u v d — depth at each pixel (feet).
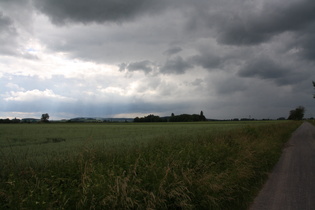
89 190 14.71
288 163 35.40
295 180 25.35
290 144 61.57
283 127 111.34
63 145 47.88
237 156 28.35
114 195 14.60
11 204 12.73
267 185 23.71
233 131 56.08
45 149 40.34
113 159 21.03
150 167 18.97
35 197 13.47
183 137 44.11
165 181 16.81
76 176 17.44
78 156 21.98
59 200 14.01
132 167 19.07
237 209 17.61
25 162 20.92
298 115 339.57
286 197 19.86
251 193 20.93
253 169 27.50
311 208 17.40
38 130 115.96
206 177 18.76
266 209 17.39
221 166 24.70
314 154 44.09
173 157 22.65
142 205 14.93
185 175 18.20
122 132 99.09
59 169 18.66
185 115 407.64
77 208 13.69
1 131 107.24
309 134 98.78
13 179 15.69
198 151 26.13
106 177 16.58
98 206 13.97
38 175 17.34
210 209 16.87
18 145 52.75
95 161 21.93
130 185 15.81
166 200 15.76
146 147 29.71
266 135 56.65
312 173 28.53
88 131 108.68
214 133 53.98
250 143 37.55
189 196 17.06
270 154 37.14
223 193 18.70
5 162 19.51
